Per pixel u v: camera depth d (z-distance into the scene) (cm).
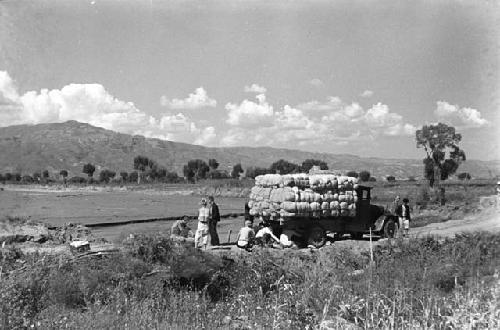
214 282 1178
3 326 840
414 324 763
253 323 864
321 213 1925
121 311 970
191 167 12781
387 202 4222
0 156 19300
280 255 1377
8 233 2206
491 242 1478
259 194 1980
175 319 945
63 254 1347
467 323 750
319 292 1028
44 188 10469
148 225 3469
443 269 1184
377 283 1061
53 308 1002
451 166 3850
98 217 3947
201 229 1884
